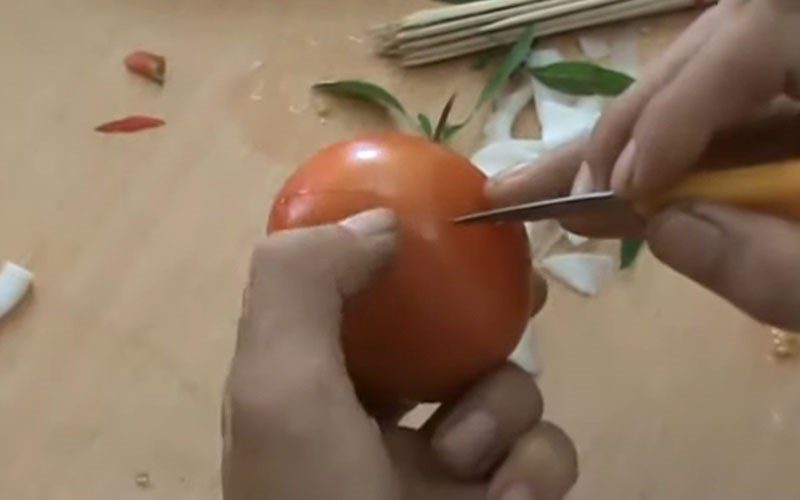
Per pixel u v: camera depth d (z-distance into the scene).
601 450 0.77
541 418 0.67
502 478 0.61
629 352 0.79
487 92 0.87
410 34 0.88
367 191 0.56
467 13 0.88
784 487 0.75
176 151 0.86
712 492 0.75
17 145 0.86
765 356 0.79
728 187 0.52
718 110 0.54
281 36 0.90
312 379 0.52
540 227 0.82
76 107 0.87
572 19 0.89
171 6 0.91
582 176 0.61
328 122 0.87
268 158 0.86
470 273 0.56
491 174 0.85
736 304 0.54
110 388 0.79
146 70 0.88
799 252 0.50
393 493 0.56
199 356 0.80
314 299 0.53
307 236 0.53
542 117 0.88
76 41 0.90
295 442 0.52
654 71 0.59
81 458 0.78
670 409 0.77
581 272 0.81
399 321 0.56
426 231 0.56
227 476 0.54
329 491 0.53
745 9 0.54
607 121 0.60
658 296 0.81
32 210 0.84
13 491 0.77
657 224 0.54
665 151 0.54
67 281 0.82
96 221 0.84
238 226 0.84
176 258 0.83
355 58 0.89
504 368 0.61
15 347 0.80
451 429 0.60
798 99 0.56
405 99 0.88
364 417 0.54
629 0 0.89
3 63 0.89
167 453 0.78
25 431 0.78
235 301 0.82
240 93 0.88
